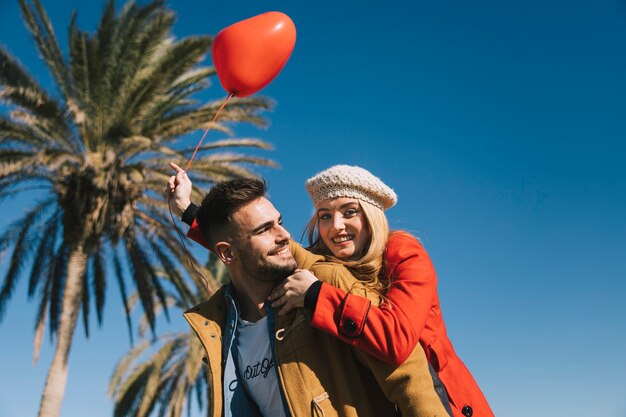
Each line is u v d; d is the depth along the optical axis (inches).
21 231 542.3
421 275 94.0
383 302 87.5
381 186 108.9
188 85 571.2
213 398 86.7
